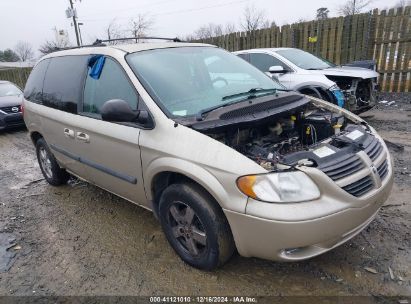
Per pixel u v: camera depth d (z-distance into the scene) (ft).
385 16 33.50
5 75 77.82
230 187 8.12
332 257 9.95
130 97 10.50
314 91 22.85
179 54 12.11
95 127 11.48
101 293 9.41
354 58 36.14
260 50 26.66
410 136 20.59
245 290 9.01
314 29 37.76
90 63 12.25
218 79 12.20
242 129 9.68
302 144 10.84
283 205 7.66
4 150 26.07
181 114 9.79
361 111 24.21
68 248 11.66
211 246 8.98
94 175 12.78
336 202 7.90
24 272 10.61
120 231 12.37
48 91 14.67
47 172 17.10
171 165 9.04
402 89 33.99
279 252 8.02
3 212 14.84
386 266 9.44
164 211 10.04
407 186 13.88
